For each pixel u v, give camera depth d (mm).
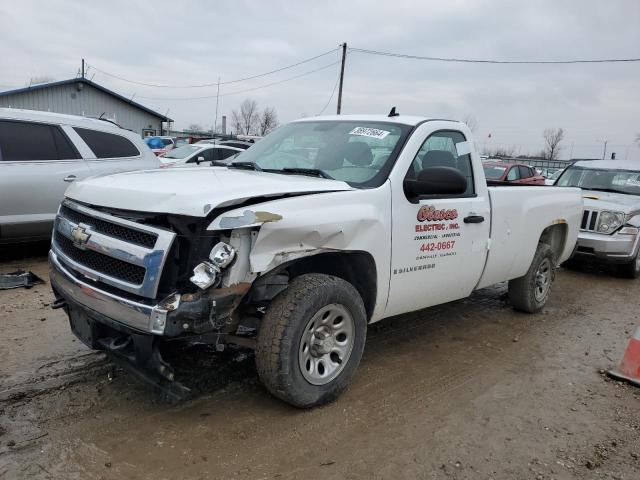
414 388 4105
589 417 3828
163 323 2898
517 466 3164
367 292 3988
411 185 3998
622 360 4594
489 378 4402
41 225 7098
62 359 4184
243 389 3857
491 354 4945
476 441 3410
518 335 5535
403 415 3674
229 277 3064
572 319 6266
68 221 3564
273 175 3963
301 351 3426
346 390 3979
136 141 8188
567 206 6398
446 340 5230
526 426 3645
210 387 3857
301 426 3426
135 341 3059
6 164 6809
